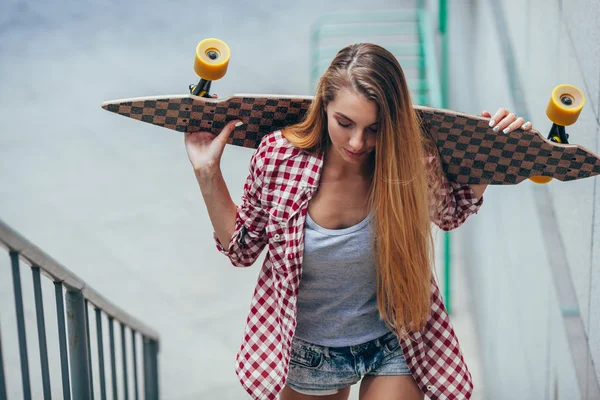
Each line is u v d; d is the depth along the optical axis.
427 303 2.42
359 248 2.32
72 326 2.86
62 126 10.35
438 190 2.47
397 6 12.41
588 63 2.68
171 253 8.19
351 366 2.56
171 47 12.02
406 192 2.24
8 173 9.46
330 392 2.66
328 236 2.31
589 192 2.67
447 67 7.96
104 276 7.84
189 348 6.97
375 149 2.26
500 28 4.82
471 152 2.43
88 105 10.77
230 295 7.62
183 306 7.47
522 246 4.15
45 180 9.33
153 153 9.82
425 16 8.88
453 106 7.62
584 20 2.73
